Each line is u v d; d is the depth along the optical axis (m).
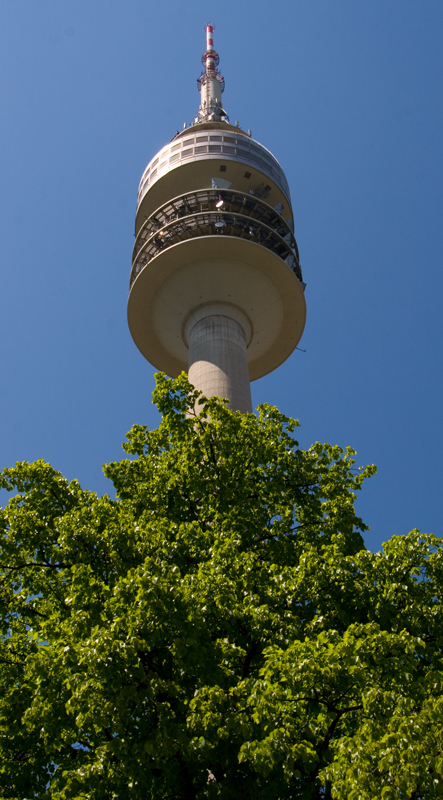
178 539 16.06
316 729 10.72
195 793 11.64
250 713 11.00
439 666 12.96
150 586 11.37
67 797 10.62
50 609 15.77
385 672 10.98
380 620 13.67
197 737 10.83
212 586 13.38
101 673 10.55
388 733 9.58
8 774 13.26
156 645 11.20
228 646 12.68
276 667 11.24
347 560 14.34
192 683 11.95
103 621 12.20
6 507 15.91
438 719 9.46
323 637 11.48
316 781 10.93
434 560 14.13
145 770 10.80
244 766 11.29
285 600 14.24
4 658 14.70
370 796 8.89
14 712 13.20
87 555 13.86
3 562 15.16
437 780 8.78
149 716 11.21
